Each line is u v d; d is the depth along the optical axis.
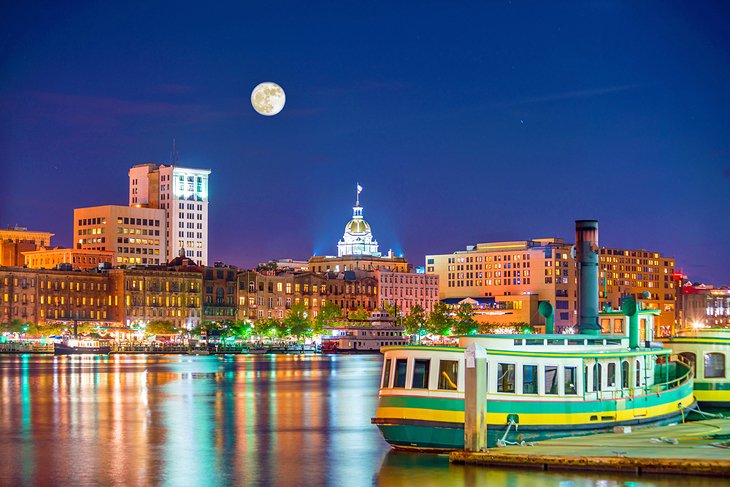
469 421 87.25
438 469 86.25
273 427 128.75
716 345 116.31
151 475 92.88
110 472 94.75
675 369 114.50
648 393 100.69
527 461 83.62
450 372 92.31
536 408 92.19
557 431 92.88
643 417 99.25
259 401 168.00
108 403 163.25
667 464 80.06
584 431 94.19
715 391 116.19
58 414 144.88
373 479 86.81
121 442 114.50
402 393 93.56
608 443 89.19
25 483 89.75
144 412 148.25
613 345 99.62
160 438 117.81
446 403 91.75
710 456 81.81
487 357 91.56
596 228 105.38
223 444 112.06
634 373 99.31
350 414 145.38
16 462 100.56
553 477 81.25
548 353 93.25
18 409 152.50
